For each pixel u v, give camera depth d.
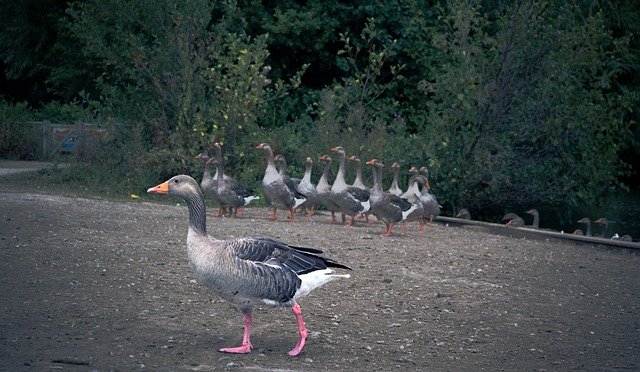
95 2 21.73
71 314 8.20
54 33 33.97
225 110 21.72
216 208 19.36
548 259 13.55
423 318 8.84
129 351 7.03
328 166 17.95
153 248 12.14
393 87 27.08
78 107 33.41
